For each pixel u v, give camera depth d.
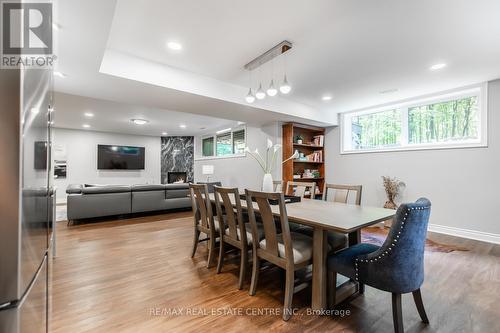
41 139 0.86
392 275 1.48
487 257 2.85
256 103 3.84
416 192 4.18
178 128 7.47
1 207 0.61
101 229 4.11
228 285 2.21
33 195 0.75
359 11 1.91
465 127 3.76
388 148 4.55
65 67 2.38
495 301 1.93
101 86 2.86
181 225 4.41
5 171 0.61
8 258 0.62
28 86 0.68
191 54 2.64
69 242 3.41
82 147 7.91
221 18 2.01
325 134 5.61
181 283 2.24
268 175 2.85
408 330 1.60
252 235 2.08
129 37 2.31
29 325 0.73
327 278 1.83
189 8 1.88
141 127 7.34
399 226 1.45
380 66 2.92
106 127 7.39
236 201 2.18
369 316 1.76
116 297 1.99
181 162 9.12
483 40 2.32
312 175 5.51
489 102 3.45
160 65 2.86
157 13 1.94
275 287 2.17
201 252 3.05
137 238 3.61
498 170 3.39
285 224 1.75
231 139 6.95
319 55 2.65
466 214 3.67
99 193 4.61
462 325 1.65
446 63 2.84
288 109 4.35
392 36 2.26
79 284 2.20
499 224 3.38
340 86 3.63
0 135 0.61
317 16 1.98
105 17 1.68
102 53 2.14
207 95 3.25
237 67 2.96
